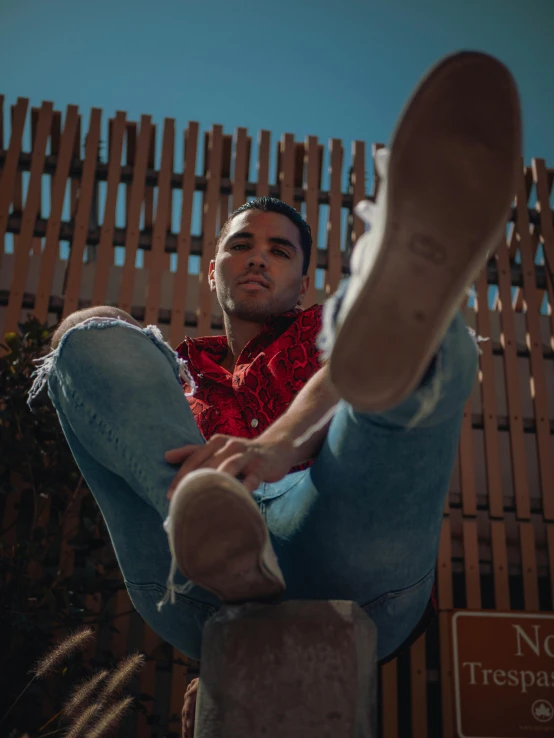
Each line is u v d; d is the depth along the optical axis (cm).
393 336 70
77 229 437
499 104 72
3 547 321
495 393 458
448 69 72
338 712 83
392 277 70
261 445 87
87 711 152
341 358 71
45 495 332
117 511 106
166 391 94
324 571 95
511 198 72
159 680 376
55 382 106
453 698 353
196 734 86
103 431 93
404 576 96
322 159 482
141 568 108
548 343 484
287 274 155
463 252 71
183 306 427
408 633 111
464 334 78
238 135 475
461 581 421
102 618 326
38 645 300
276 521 99
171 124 470
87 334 98
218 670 85
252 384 133
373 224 76
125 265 432
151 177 462
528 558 406
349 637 85
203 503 73
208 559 78
